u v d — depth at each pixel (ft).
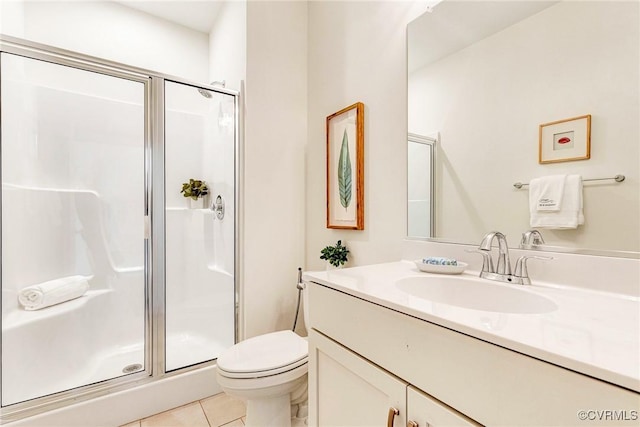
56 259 5.98
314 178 6.46
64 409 4.52
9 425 4.24
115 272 6.52
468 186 3.64
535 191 3.05
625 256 2.51
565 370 1.43
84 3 7.09
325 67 6.15
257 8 6.12
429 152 4.09
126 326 6.47
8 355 4.72
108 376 5.36
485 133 3.48
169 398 5.25
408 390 2.18
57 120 6.02
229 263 6.43
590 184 2.70
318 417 3.21
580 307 2.23
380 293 2.58
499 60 3.35
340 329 2.90
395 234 4.55
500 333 1.69
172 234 7.00
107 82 6.39
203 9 7.66
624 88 2.51
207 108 7.29
